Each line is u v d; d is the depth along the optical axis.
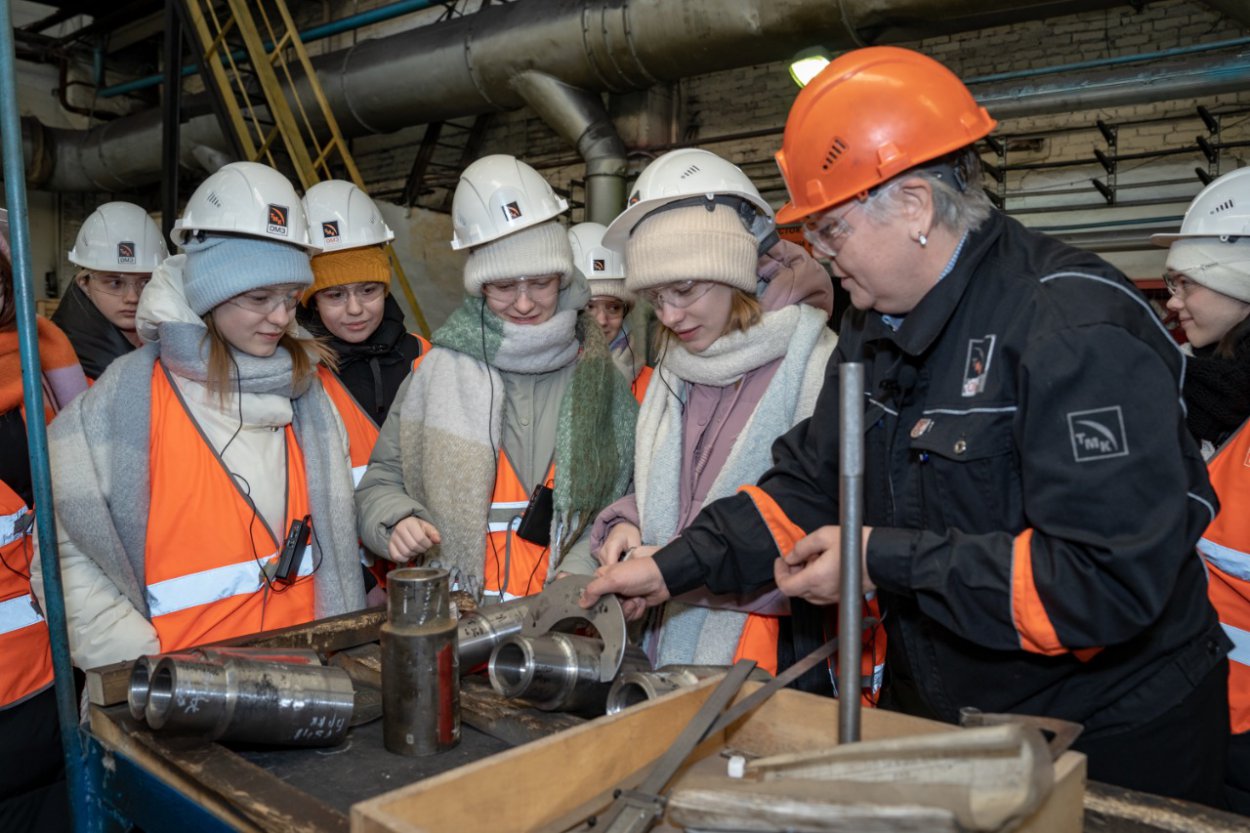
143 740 1.02
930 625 1.12
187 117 6.65
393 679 1.03
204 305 1.52
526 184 1.70
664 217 1.44
